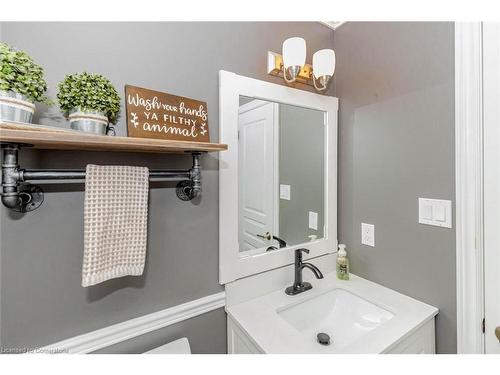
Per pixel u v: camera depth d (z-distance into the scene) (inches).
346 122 49.4
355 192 48.4
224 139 36.5
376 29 43.4
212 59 36.2
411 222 39.9
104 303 30.0
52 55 26.1
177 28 33.4
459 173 34.1
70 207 27.8
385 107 42.6
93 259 25.0
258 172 41.1
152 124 29.6
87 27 27.8
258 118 40.8
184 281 35.1
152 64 31.5
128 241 27.7
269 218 42.8
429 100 36.9
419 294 39.4
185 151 32.1
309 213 47.8
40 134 19.1
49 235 26.8
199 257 36.3
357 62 46.8
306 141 46.9
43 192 26.3
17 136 18.4
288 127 44.4
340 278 47.6
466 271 34.2
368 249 46.5
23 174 23.1
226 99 36.4
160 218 33.1
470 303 34.1
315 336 39.9
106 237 26.1
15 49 22.0
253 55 40.2
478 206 33.1
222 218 37.1
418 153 38.5
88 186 24.9
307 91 47.1
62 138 19.9
